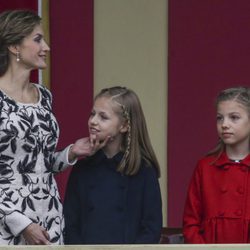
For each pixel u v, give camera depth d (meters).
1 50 14.19
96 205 14.58
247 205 15.05
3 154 13.61
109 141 14.81
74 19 21.14
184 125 21.30
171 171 21.36
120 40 21.50
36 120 13.90
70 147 14.72
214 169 15.41
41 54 14.28
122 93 14.80
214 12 21.11
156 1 21.39
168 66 21.30
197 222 15.34
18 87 14.16
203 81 21.22
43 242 13.49
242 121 15.15
